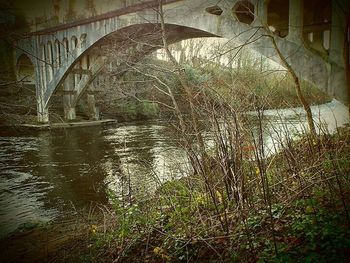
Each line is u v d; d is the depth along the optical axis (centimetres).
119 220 560
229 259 361
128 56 1218
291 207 419
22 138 1953
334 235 321
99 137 1975
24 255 547
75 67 2447
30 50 2492
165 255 415
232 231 400
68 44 2223
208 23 1278
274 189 479
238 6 1209
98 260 467
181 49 2158
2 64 2553
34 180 1087
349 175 454
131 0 1681
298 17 997
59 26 2202
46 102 2428
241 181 423
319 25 1114
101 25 1886
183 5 1353
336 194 413
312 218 370
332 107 1686
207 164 481
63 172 1186
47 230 661
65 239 593
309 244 327
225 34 1219
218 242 399
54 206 827
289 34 1023
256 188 480
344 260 290
